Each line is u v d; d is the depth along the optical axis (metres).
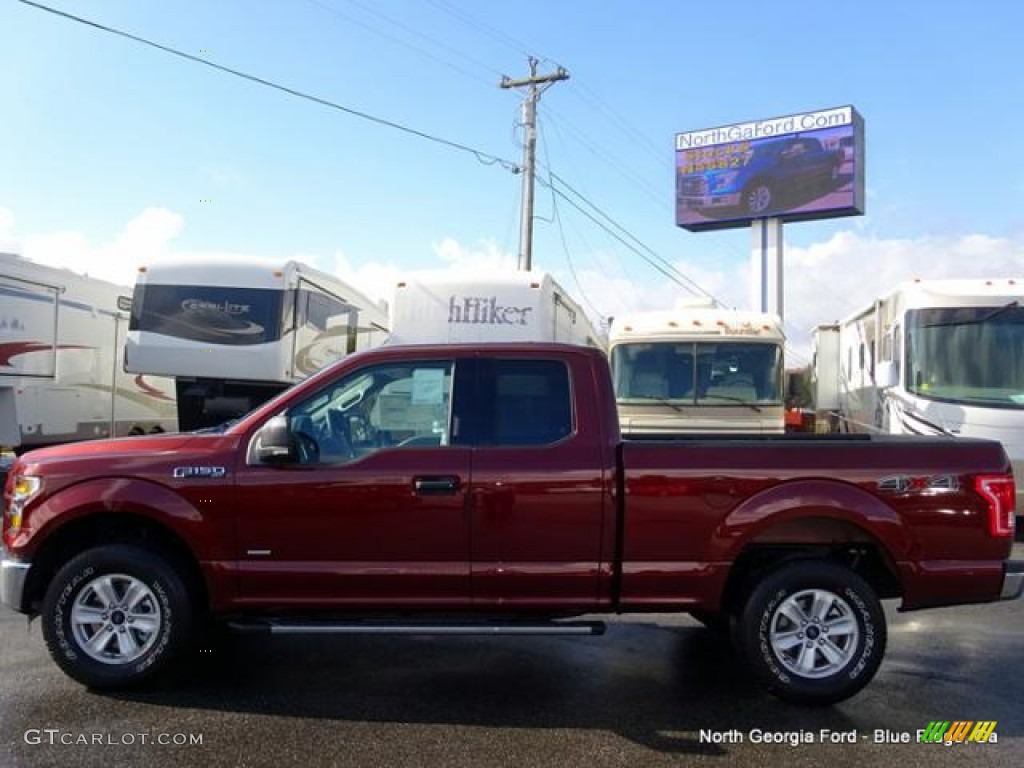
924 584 4.92
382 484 4.90
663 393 12.34
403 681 5.28
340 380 5.16
